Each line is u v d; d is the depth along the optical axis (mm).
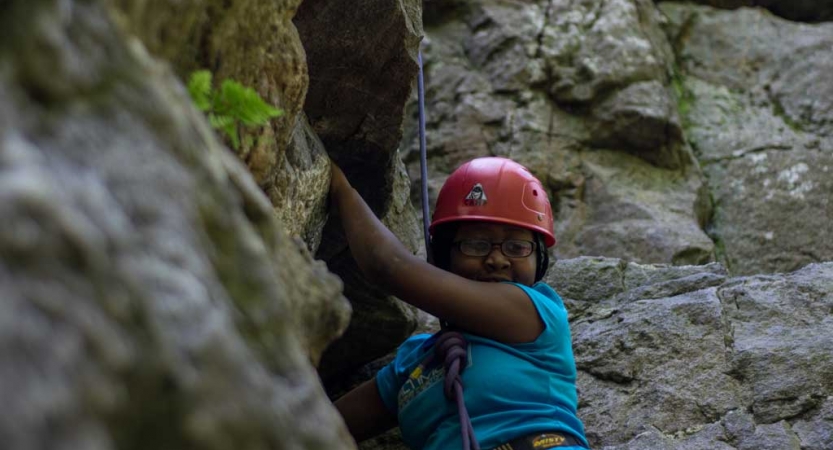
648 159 4965
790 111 5203
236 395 853
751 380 2629
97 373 735
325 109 2340
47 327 713
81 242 777
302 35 2189
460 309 2160
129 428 760
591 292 3051
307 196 2154
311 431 954
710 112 5223
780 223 4789
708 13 5602
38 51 867
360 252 2223
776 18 5582
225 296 940
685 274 3057
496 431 2055
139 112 957
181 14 1335
